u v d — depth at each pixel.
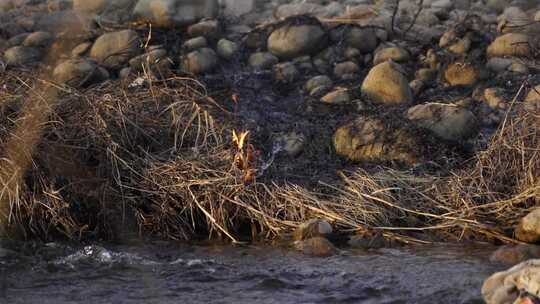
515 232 13.23
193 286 11.70
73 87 15.91
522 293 9.15
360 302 11.02
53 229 14.02
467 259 12.47
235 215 14.15
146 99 15.74
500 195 14.09
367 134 15.38
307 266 12.34
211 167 14.48
